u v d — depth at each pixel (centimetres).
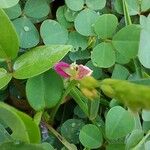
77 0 12
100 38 12
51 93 11
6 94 12
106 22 12
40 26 12
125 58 12
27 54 10
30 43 12
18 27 12
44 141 11
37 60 10
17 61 10
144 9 12
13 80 12
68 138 11
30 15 12
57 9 12
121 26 13
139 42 11
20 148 9
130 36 11
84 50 12
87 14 12
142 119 11
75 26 12
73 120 11
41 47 10
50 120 12
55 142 11
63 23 12
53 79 11
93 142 11
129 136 11
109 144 11
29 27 12
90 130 11
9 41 10
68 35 12
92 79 9
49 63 10
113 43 12
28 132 9
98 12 12
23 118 9
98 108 12
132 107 7
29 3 12
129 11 12
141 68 12
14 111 8
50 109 11
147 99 7
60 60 11
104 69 12
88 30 12
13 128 9
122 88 7
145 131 11
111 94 8
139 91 7
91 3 12
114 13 13
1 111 9
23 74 10
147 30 12
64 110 12
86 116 12
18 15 12
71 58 12
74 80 11
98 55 12
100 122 12
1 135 10
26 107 12
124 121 11
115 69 12
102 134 11
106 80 8
